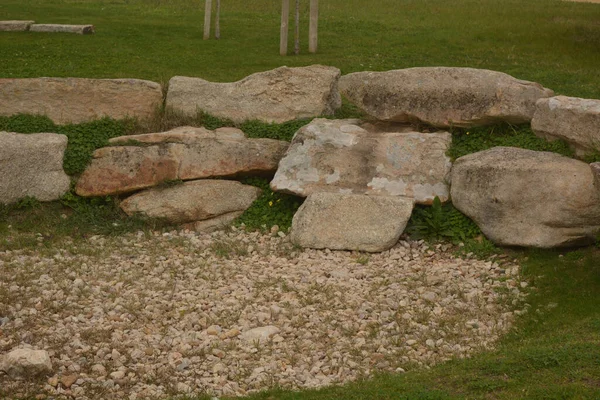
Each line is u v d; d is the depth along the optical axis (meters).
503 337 8.59
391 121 12.81
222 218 12.03
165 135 12.48
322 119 12.67
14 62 15.25
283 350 8.44
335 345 8.53
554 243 10.36
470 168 11.15
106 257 10.83
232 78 14.73
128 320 9.06
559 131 11.34
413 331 8.81
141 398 7.54
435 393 6.99
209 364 8.17
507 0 24.45
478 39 18.36
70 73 14.67
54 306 9.25
